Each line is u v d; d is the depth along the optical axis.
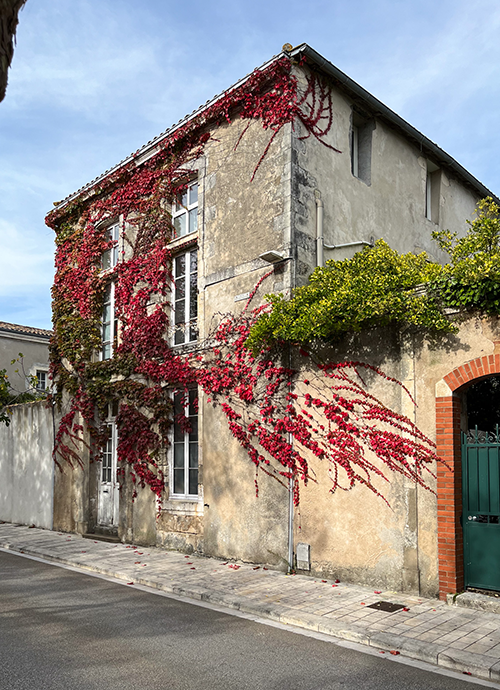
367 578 7.63
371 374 7.90
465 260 6.77
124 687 4.53
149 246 12.04
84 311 13.65
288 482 8.76
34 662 5.07
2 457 16.11
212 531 9.88
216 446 9.96
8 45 1.88
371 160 11.11
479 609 6.46
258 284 9.60
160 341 11.45
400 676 4.81
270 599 7.00
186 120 11.20
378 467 7.68
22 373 21.94
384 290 7.36
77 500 13.18
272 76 9.70
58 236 14.84
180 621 6.34
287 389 8.89
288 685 4.58
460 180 13.98
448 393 7.09
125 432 11.88
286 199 9.32
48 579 8.62
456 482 6.96
